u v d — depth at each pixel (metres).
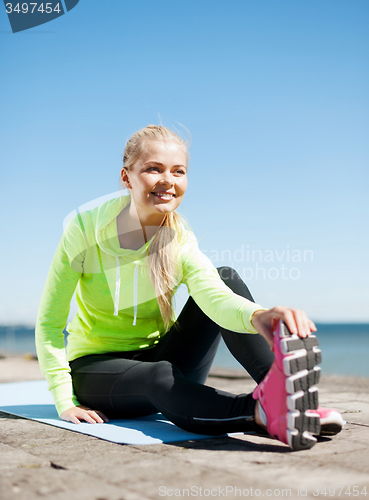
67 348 2.01
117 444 1.40
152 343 1.93
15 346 27.62
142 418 1.86
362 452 1.26
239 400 1.37
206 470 1.10
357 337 45.19
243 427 1.36
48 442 1.44
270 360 1.51
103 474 1.08
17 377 5.04
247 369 1.56
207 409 1.40
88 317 1.90
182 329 1.79
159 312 1.88
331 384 3.67
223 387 3.19
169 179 1.65
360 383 3.78
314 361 1.21
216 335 1.85
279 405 1.24
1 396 2.67
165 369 1.55
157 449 1.32
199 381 1.97
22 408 2.20
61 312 1.85
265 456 1.22
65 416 1.78
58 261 1.79
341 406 2.22
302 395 1.20
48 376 1.84
